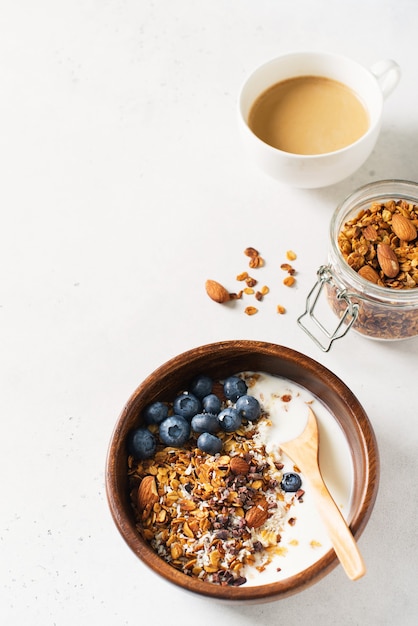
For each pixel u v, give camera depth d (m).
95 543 0.74
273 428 0.73
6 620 0.73
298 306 0.80
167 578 0.66
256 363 0.74
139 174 0.85
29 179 0.86
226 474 0.71
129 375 0.79
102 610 0.73
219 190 0.84
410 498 0.74
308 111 0.81
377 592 0.72
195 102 0.88
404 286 0.74
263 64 0.81
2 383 0.80
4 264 0.83
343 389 0.70
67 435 0.78
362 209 0.77
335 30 0.89
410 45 0.88
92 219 0.84
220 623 0.72
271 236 0.82
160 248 0.82
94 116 0.88
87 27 0.93
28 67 0.91
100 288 0.82
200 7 0.92
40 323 0.81
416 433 0.75
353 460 0.71
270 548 0.70
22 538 0.75
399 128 0.84
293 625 0.71
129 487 0.72
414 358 0.78
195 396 0.74
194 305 0.80
